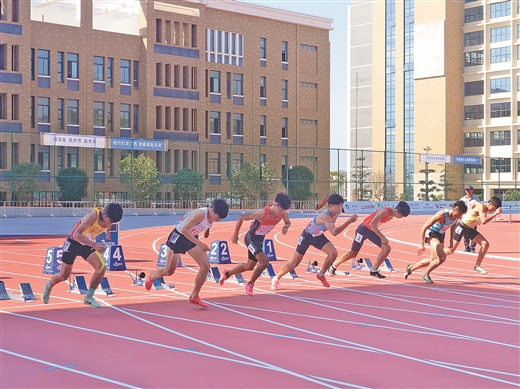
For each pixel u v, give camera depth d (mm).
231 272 12281
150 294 12383
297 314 10344
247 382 6477
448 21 84438
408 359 7449
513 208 62250
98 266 10531
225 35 69812
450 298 12078
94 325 9383
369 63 110000
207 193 65750
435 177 82312
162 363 7211
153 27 63312
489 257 19984
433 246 13914
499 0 82188
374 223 14266
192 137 65562
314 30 76375
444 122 83812
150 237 28750
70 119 60281
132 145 43250
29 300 11406
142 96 63406
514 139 81312
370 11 110000
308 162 75750
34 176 49188
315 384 6430
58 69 59656
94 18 65812
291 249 23125
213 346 8062
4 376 6680
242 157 70250
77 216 46469
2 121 56031
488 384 6473
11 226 35812
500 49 82500
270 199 57500
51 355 7570
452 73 84688
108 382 6469
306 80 75625
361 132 110438
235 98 70250
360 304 11359
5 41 56125
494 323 9688
